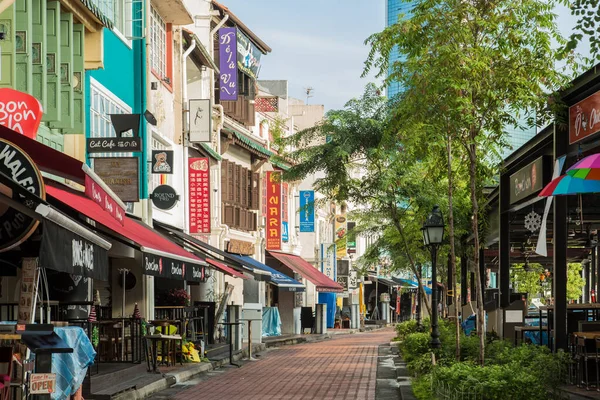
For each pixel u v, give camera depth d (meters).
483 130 16.55
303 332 51.75
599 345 15.20
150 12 26.27
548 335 18.02
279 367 24.50
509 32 14.77
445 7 15.04
